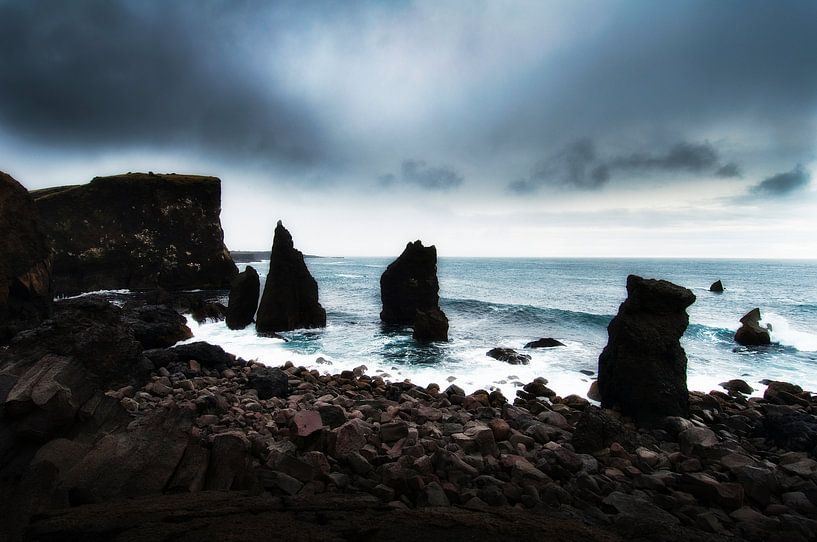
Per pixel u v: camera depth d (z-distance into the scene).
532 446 9.51
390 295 30.95
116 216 56.16
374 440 8.91
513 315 35.59
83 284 53.56
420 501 6.67
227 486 6.26
